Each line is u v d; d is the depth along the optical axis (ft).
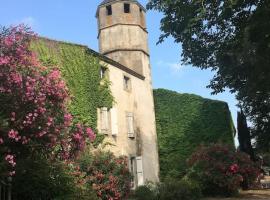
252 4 48.49
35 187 38.29
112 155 60.13
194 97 103.91
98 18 104.78
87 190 50.93
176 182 66.28
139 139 89.35
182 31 54.80
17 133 28.68
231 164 73.87
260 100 87.97
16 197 37.99
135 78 92.73
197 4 51.42
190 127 102.42
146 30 104.53
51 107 31.65
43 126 30.14
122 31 100.32
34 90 29.99
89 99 74.28
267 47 49.78
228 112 103.04
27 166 34.81
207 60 59.16
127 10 103.04
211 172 74.18
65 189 42.70
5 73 29.27
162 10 54.85
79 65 73.67
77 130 34.19
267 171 161.48
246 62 56.44
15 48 30.53
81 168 54.95
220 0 50.11
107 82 79.92
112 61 82.79
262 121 101.09
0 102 29.07
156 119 103.40
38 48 67.15
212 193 74.95
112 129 79.30
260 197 71.56
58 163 42.45
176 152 101.14
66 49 72.38
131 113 86.99
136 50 99.55
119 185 58.59
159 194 63.93
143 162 89.30
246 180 81.92
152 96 100.53
